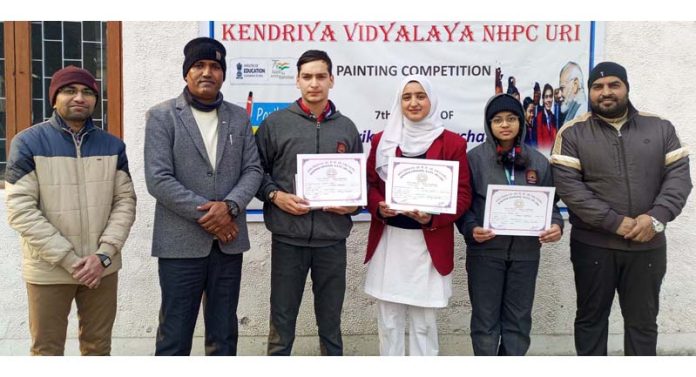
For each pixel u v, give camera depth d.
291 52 3.83
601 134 3.10
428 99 3.15
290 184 3.16
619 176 3.04
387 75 3.87
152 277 3.90
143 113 3.80
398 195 3.11
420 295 3.17
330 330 3.27
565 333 4.07
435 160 3.09
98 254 2.89
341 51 3.84
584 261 3.19
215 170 3.00
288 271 3.17
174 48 3.79
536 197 3.05
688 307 4.01
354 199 3.08
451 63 3.87
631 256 3.11
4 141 3.87
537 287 4.04
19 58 3.83
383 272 3.26
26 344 3.87
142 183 3.83
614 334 4.07
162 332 3.02
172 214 2.98
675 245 3.97
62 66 3.86
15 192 2.79
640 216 3.00
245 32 3.80
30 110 3.86
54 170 2.86
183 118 2.99
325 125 3.19
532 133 3.91
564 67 3.89
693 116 3.91
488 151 3.21
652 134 3.09
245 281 3.94
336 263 3.21
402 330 3.33
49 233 2.79
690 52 3.89
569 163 3.13
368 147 3.89
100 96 3.88
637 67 3.89
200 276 3.02
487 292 3.16
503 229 3.07
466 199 3.15
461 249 4.02
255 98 3.84
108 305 3.04
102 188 2.96
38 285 2.88
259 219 3.91
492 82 3.88
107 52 3.83
